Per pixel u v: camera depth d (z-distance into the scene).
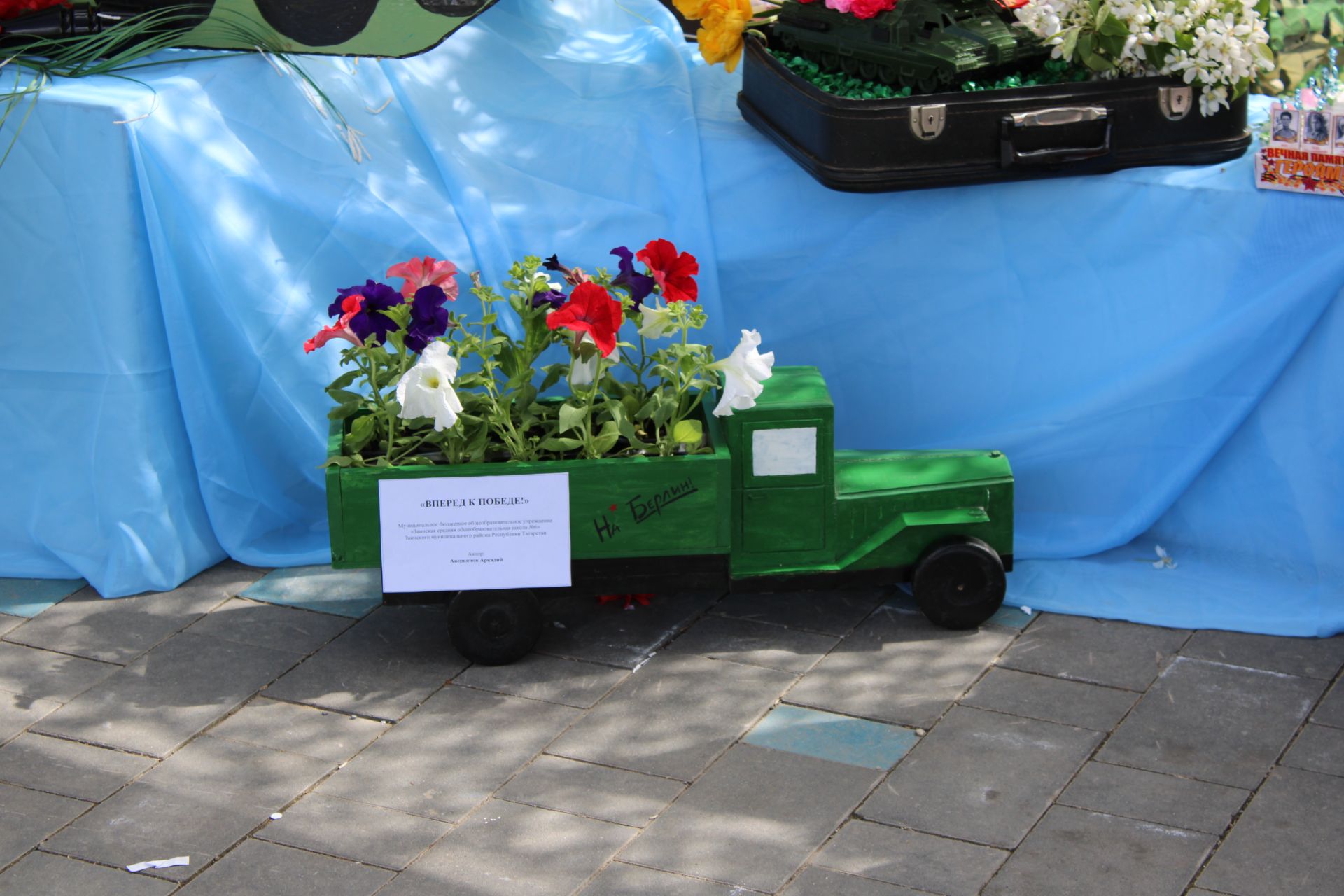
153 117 3.99
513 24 4.89
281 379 4.31
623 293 3.85
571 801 3.36
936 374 4.43
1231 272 4.03
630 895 3.06
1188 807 3.30
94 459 4.17
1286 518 4.18
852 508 3.93
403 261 4.34
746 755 3.51
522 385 3.95
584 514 3.79
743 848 3.19
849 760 3.49
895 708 3.69
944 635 4.00
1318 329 4.02
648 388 4.16
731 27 4.47
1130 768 3.44
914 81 4.21
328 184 4.28
